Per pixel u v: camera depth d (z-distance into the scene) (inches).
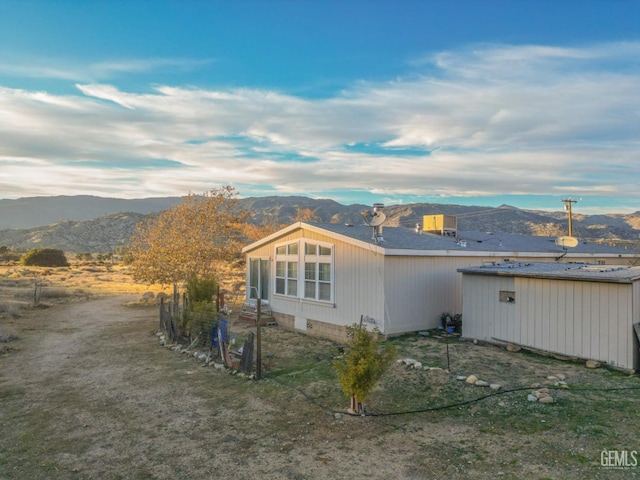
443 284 575.8
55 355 507.5
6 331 616.1
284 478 214.8
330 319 574.2
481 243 700.0
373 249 514.6
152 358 485.1
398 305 522.6
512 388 323.9
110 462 238.2
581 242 969.5
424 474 211.6
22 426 293.3
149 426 288.7
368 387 287.4
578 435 242.5
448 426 267.9
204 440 263.7
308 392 342.3
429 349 453.4
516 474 206.2
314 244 603.2
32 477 223.1
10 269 1990.7
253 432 272.8
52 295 1104.2
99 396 355.3
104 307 973.8
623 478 197.2
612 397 298.2
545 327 418.3
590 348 383.9
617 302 366.6
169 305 603.8
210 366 440.8
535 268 475.5
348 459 231.6
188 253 1015.6
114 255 3929.6
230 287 1263.5
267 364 437.4
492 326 467.2
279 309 669.9
